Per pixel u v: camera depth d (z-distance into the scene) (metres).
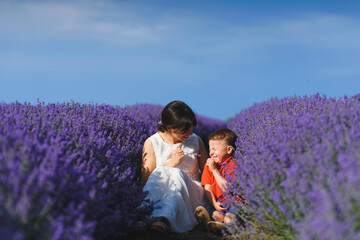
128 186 2.71
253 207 2.38
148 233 2.65
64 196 1.72
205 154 3.57
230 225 2.62
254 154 2.60
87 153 2.44
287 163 2.12
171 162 3.20
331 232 1.35
